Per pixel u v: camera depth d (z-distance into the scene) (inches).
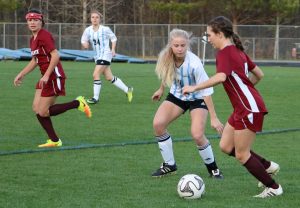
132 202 622.2
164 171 742.5
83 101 974.4
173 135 1059.9
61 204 611.8
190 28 4229.8
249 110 618.8
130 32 4274.1
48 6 5137.8
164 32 4276.6
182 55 705.0
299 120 1272.1
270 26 4173.2
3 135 1043.9
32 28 924.6
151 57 4266.7
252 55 4170.8
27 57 3452.3
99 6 4955.7
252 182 716.7
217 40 621.6
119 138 1026.1
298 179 733.3
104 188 681.0
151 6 4928.6
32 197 637.3
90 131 1098.1
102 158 853.2
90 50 3927.2
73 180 717.9
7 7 4672.7
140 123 1198.3
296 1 4616.1
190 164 817.5
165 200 631.8
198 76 715.4
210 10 5000.0
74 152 897.5
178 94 734.5
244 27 4200.3
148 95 1744.6
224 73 605.6
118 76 2491.4
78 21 5014.8
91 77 2369.6
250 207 608.4
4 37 4183.1
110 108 1432.1
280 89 2007.9
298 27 4173.2
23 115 1283.2
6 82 2054.6
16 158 848.9
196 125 725.9
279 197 645.9
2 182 704.4
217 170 740.0
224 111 1407.5
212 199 637.3
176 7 4837.6
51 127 943.7
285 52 4163.4
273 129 1138.0
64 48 4197.8
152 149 926.4
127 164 813.9
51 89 933.8
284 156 880.3
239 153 636.7
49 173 754.8
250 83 627.8
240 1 4670.3
